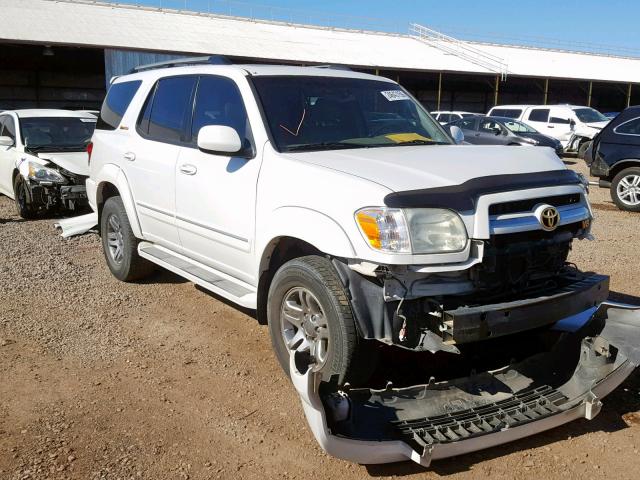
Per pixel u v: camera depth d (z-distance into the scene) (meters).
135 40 27.12
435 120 5.23
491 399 3.51
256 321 5.28
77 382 4.15
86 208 9.73
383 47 36.81
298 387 3.05
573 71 39.59
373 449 3.06
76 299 5.78
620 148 11.27
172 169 5.01
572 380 3.72
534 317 3.39
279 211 3.85
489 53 40.78
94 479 3.12
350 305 3.48
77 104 30.53
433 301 3.31
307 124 4.42
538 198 3.58
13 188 10.03
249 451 3.40
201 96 4.96
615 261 7.30
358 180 3.50
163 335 4.97
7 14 27.28
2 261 6.96
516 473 3.22
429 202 3.29
